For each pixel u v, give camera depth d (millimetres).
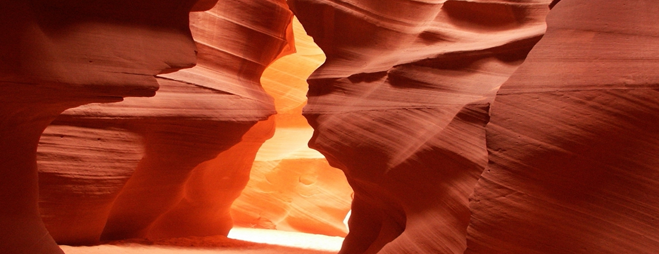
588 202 3529
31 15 2861
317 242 10695
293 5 6828
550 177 3623
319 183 13531
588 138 3545
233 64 8555
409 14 6457
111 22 3258
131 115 7020
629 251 3387
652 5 3629
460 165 4652
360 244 6648
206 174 8742
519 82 3889
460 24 6102
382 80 5934
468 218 4367
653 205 3373
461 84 5352
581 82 3648
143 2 3400
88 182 6555
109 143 6816
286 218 13305
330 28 6641
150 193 7668
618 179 3477
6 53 2746
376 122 5680
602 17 3754
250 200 13305
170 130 7473
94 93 3221
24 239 3865
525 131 3748
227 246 8016
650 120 3430
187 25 3791
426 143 5051
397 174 5301
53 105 3555
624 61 3566
